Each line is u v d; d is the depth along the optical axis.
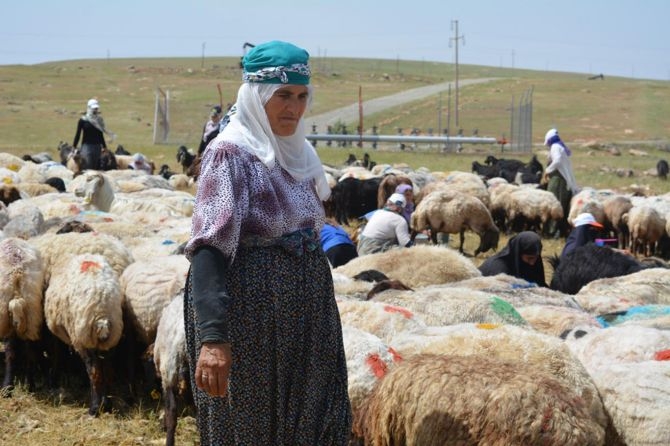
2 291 6.56
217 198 3.05
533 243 9.12
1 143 39.91
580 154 44.91
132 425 6.21
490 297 6.34
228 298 3.00
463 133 57.94
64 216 10.85
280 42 3.24
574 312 6.54
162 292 6.68
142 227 9.93
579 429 3.67
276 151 3.21
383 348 4.86
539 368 4.23
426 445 3.90
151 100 71.81
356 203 17.47
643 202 15.70
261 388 3.13
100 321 6.23
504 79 110.94
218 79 94.88
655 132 58.94
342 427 3.22
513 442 3.67
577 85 91.75
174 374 5.70
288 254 3.16
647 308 6.92
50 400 6.70
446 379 3.93
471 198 13.73
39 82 84.25
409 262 8.34
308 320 3.18
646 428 4.40
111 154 19.61
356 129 59.38
